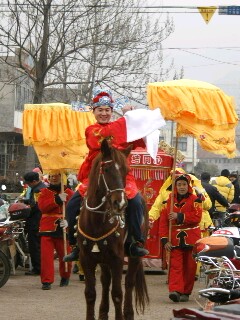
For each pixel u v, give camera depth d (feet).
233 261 34.99
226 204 68.95
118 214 34.14
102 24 119.34
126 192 37.11
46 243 53.93
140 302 39.63
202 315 17.90
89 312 36.70
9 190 133.49
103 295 39.19
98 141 37.11
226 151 49.42
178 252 47.34
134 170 59.82
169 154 59.82
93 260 36.42
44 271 53.83
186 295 47.78
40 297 50.01
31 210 62.75
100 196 35.22
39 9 116.57
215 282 32.58
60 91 136.05
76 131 54.39
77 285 56.39
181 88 48.83
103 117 37.81
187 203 47.26
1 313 43.50
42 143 54.13
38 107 54.65
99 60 120.37
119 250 36.01
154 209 52.37
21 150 188.85
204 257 33.71
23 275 62.85
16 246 63.00
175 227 47.47
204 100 49.11
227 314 18.25
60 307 45.73
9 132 184.65
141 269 39.50
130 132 36.81
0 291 52.95
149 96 49.32
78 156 54.29
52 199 53.47
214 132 49.26
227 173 83.30
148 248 60.54
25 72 120.78
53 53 118.11
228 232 39.99
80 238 36.55
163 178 59.88
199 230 47.55
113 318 42.22
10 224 59.11
